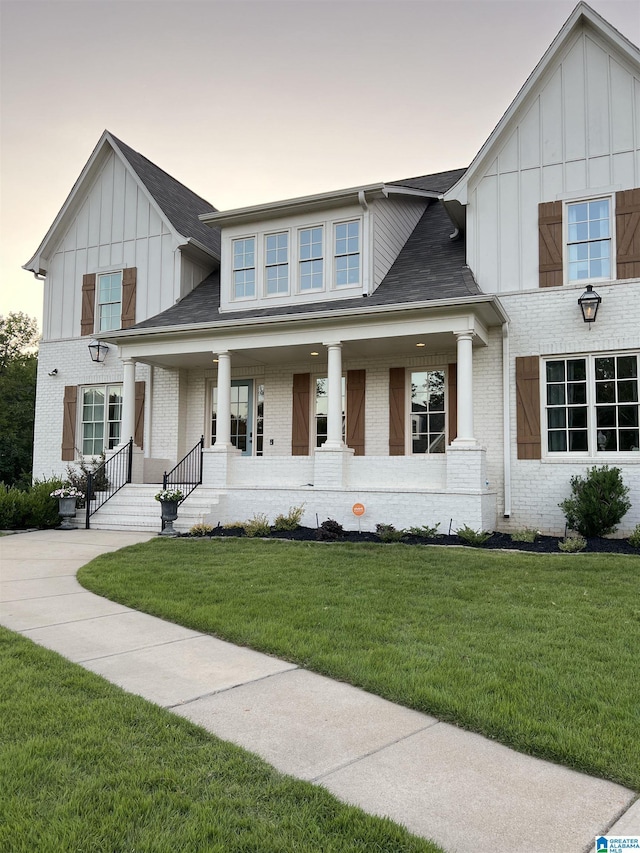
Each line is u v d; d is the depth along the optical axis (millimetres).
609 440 11594
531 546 10039
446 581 7445
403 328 11680
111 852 2373
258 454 15195
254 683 4312
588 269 11969
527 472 11984
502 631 5395
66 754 3145
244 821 2580
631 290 11516
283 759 3188
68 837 2432
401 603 6383
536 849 2453
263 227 14430
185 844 2420
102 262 17156
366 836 2500
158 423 15953
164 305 16234
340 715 3773
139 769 3000
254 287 14422
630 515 11164
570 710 3719
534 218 12383
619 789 2930
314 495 12172
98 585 7344
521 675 4297
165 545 10359
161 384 16062
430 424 13531
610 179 11859
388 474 11953
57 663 4594
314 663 4641
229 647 5160
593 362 11789
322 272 13797
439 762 3178
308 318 12078
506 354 12281
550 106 12422
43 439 17344
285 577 7688
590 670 4414
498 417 12383
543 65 12242
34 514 12867
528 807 2758
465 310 11227
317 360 14625
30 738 3312
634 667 4488
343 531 11242
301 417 14656
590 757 3156
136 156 18109
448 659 4629
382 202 13938
